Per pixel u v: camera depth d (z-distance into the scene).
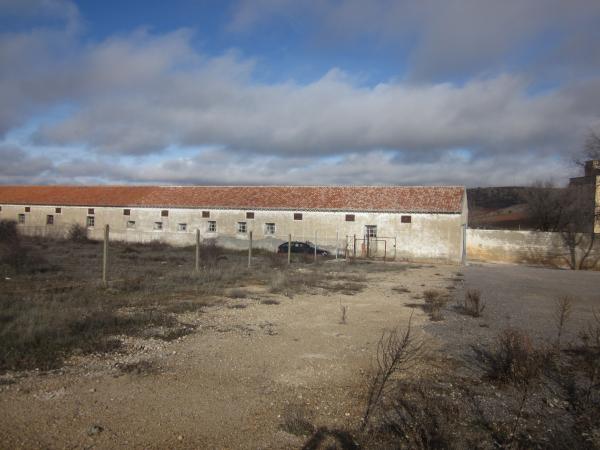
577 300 15.20
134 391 5.64
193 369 6.54
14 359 6.39
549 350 7.30
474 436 4.84
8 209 45.25
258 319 10.06
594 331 9.79
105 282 13.30
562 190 47.47
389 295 14.55
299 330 9.20
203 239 34.09
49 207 43.47
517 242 35.19
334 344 8.20
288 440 4.60
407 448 4.52
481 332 9.56
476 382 6.47
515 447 4.54
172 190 42.16
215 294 13.16
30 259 17.64
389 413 5.31
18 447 4.18
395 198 34.50
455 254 31.55
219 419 5.00
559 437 4.88
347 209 33.91
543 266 33.66
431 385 6.27
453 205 32.28
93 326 8.36
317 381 6.29
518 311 12.44
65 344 7.22
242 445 4.46
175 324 9.12
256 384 6.09
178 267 19.50
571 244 33.59
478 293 12.55
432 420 5.12
